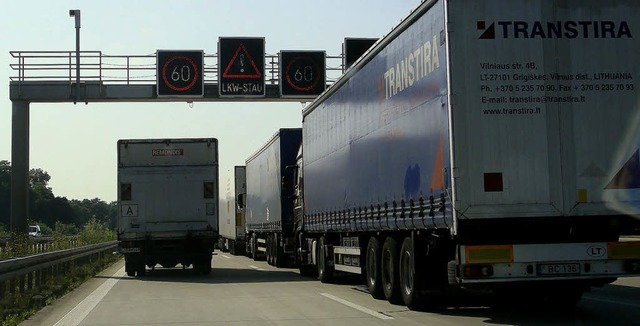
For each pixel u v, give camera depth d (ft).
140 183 82.79
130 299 55.52
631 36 36.78
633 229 37.24
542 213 35.55
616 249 36.50
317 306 47.78
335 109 60.34
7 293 49.93
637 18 36.86
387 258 48.26
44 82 108.58
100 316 44.98
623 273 36.45
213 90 111.55
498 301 48.70
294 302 50.67
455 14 35.96
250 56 111.75
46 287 61.72
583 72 36.37
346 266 59.21
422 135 39.73
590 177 36.06
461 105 35.63
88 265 92.32
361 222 52.13
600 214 35.91
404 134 42.68
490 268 35.83
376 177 48.37
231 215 147.33
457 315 41.91
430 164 38.52
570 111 36.19
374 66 48.91
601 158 36.19
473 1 36.09
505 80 35.91
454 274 37.14
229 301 52.49
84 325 41.06
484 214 35.19
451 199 35.53
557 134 36.01
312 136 70.23
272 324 39.83
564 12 36.50
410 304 43.62
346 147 56.39
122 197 82.53
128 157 82.84
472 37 35.96
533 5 36.35
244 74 111.55
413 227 41.60
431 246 41.09
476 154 35.47
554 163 35.88
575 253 36.29
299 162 79.71
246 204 127.95
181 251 82.94
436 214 37.78
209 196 83.30
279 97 112.68
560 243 36.32
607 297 51.29
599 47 36.55
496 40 36.01
